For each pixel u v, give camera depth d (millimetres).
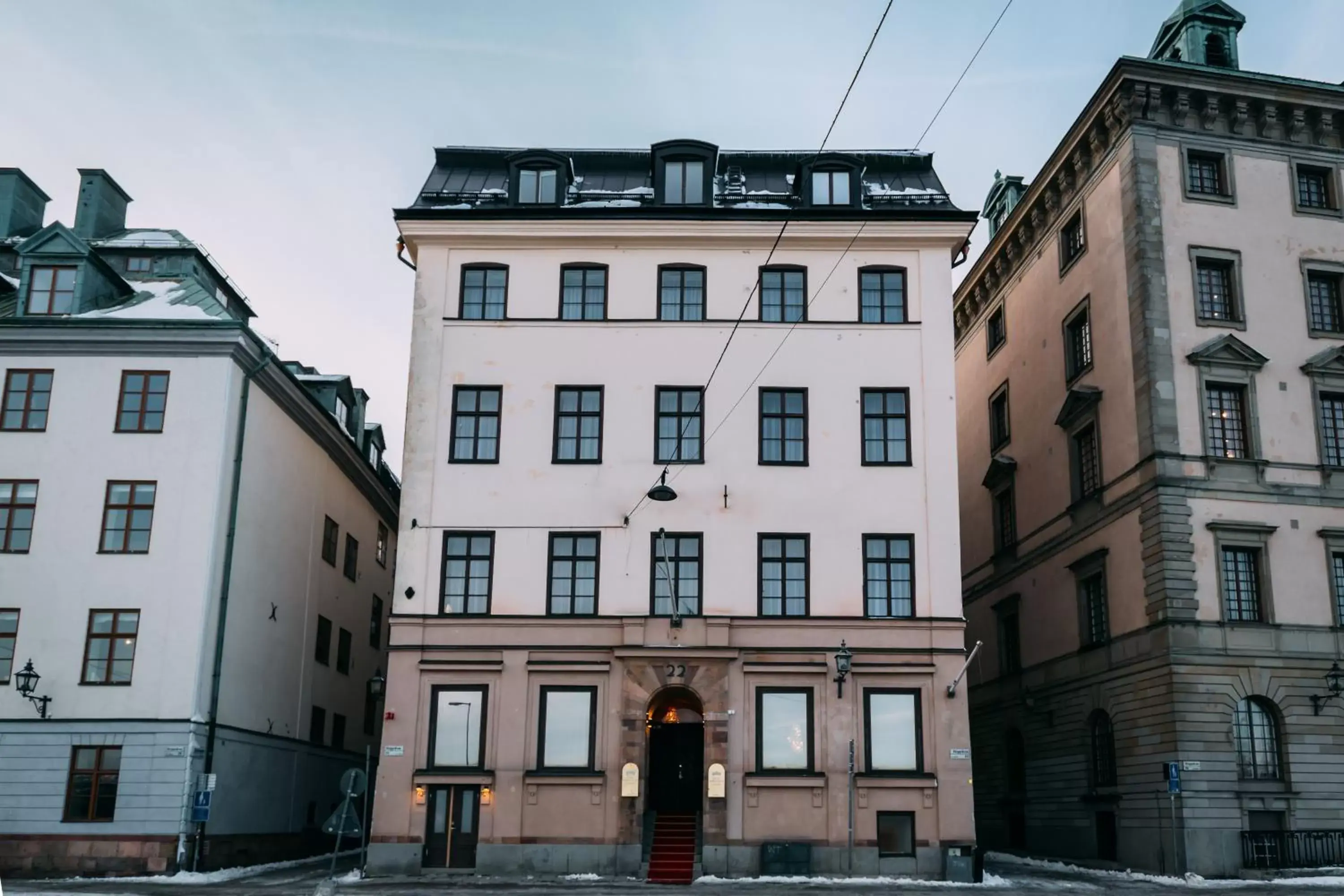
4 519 31766
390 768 30250
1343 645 32062
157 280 36469
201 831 30281
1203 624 31531
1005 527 43625
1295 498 32969
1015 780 41469
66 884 27688
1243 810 30484
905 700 30781
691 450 32438
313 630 39375
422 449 32312
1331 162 36188
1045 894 26156
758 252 33781
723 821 29781
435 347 33062
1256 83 35344
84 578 31359
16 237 39750
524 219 33656
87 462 32156
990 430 45500
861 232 33656
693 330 33188
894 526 31828
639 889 26219
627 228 33688
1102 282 36562
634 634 30781
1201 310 34312
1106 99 35906
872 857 29484
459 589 31609
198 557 31562
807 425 32531
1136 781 32594
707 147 35000
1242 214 35156
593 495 32062
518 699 30625
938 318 33188
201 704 30938
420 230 33750
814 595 31328
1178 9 38594
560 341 33156
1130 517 33812
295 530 37656
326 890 23516
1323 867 30094
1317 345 34562
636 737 30203
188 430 32375
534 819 29875
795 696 30734
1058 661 37938
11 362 32781
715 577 31469
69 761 30203
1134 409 34031
